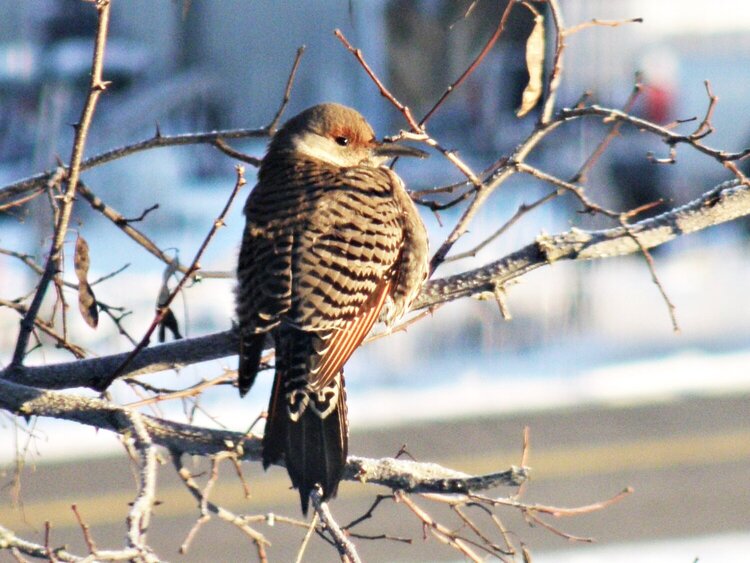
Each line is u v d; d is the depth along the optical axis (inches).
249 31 1067.9
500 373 708.7
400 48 988.6
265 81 1068.5
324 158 266.1
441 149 229.8
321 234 230.2
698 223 236.7
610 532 518.0
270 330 222.2
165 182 946.1
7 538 170.2
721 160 215.2
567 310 758.5
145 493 181.8
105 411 203.8
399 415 649.6
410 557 491.2
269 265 226.8
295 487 201.3
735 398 673.6
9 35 1144.2
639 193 956.0
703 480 569.0
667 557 492.1
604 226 885.8
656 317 789.2
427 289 243.9
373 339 245.0
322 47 1048.8
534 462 591.2
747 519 526.3
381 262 232.2
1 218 887.7
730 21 1115.3
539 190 928.9
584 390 685.3
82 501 556.7
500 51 978.7
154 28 1109.7
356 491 558.6
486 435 623.8
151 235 908.0
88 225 912.9
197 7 1082.7
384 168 266.4
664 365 719.7
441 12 976.9
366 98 1000.9
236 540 511.8
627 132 974.4
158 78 1098.1
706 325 778.2
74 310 669.3
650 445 611.2
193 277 245.9
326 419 210.8
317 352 217.8
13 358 225.3
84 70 1080.8
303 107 1065.5
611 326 771.4
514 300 757.9
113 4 1118.4
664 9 1115.3
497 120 998.4
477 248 244.7
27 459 600.1
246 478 578.2
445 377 700.7
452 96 994.1
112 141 987.9
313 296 222.5
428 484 205.6
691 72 1037.8
